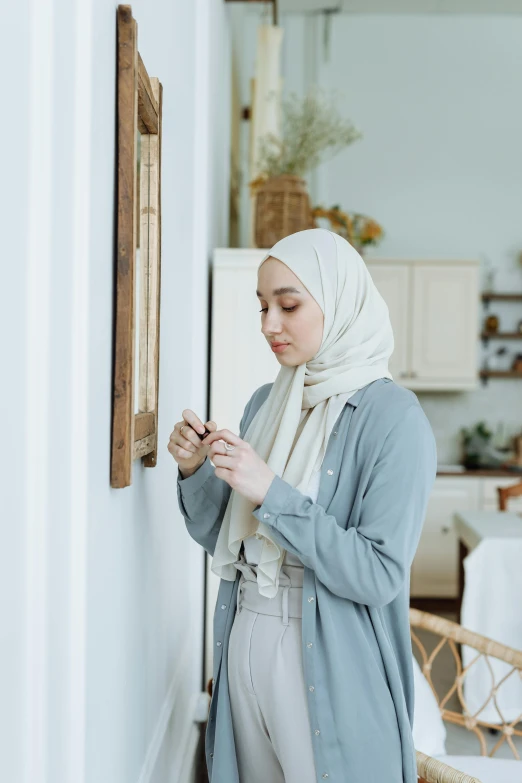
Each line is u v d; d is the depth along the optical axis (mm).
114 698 1217
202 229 2545
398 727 1254
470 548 3375
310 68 5570
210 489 1458
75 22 905
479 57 5660
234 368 2738
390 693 1259
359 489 1239
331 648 1220
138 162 1398
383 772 1217
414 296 5309
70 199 899
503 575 3074
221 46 3490
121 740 1288
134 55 1128
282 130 4164
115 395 1134
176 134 1966
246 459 1201
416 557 5168
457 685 2020
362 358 1332
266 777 1362
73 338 918
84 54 915
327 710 1219
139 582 1460
